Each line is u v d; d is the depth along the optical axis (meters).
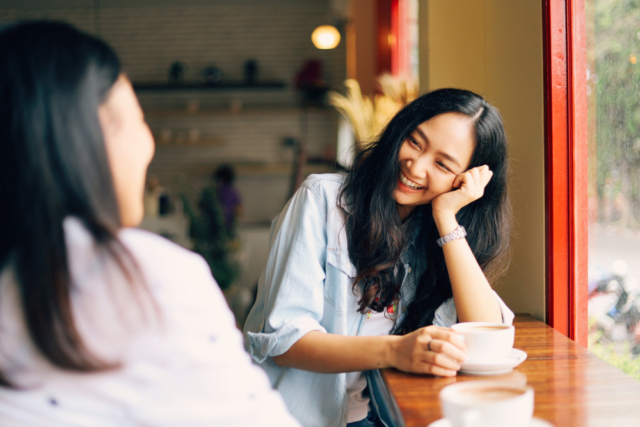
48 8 7.33
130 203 0.53
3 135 0.45
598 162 1.35
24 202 0.45
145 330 0.47
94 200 0.47
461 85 1.91
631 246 1.20
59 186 0.46
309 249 1.17
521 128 1.58
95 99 0.48
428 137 1.14
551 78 1.41
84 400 0.47
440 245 1.19
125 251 0.48
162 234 5.12
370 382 1.19
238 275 4.30
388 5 4.93
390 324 1.28
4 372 0.47
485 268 1.31
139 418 0.47
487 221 1.28
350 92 5.25
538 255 1.50
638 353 1.18
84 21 7.39
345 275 1.19
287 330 1.06
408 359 0.93
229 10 7.38
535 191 1.50
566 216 1.43
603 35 1.31
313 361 1.03
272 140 7.40
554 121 1.42
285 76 7.40
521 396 0.59
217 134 7.47
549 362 1.02
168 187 7.35
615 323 1.28
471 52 1.91
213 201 4.17
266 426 0.52
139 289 0.47
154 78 7.45
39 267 0.45
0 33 0.48
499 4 1.73
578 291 1.44
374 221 1.17
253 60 7.38
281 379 1.14
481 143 1.17
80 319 0.46
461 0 1.90
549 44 1.41
